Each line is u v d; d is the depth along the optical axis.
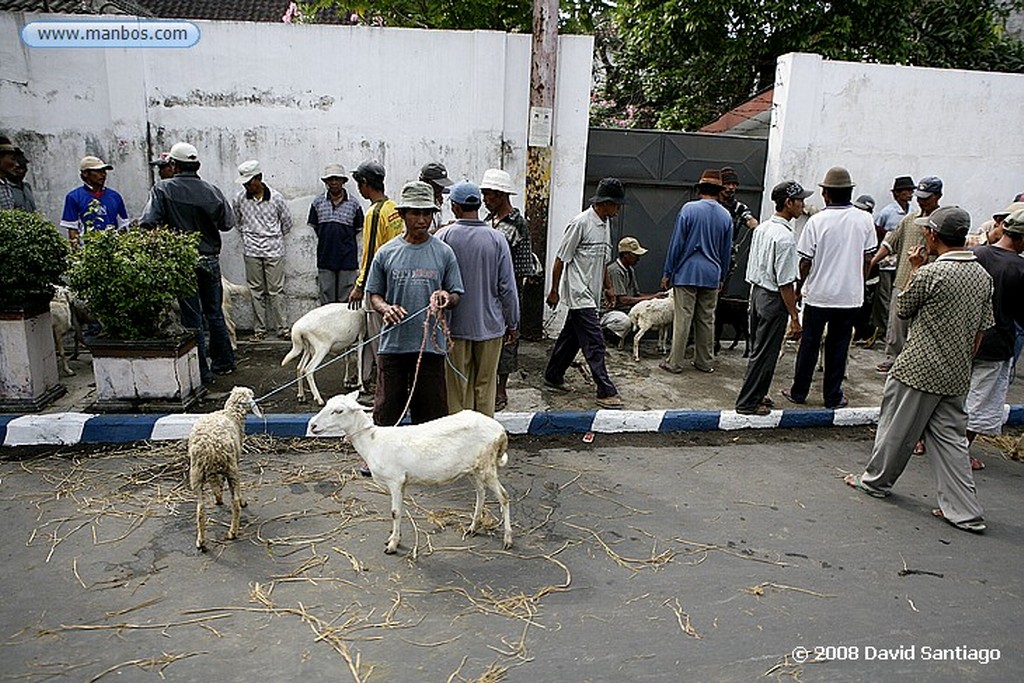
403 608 3.67
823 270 6.30
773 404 6.66
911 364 4.69
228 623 3.51
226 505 4.62
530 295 8.48
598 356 6.47
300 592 3.77
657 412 6.22
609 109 15.69
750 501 4.96
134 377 5.84
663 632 3.55
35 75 7.64
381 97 8.05
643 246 9.13
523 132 8.31
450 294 4.83
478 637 3.47
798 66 8.52
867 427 6.43
